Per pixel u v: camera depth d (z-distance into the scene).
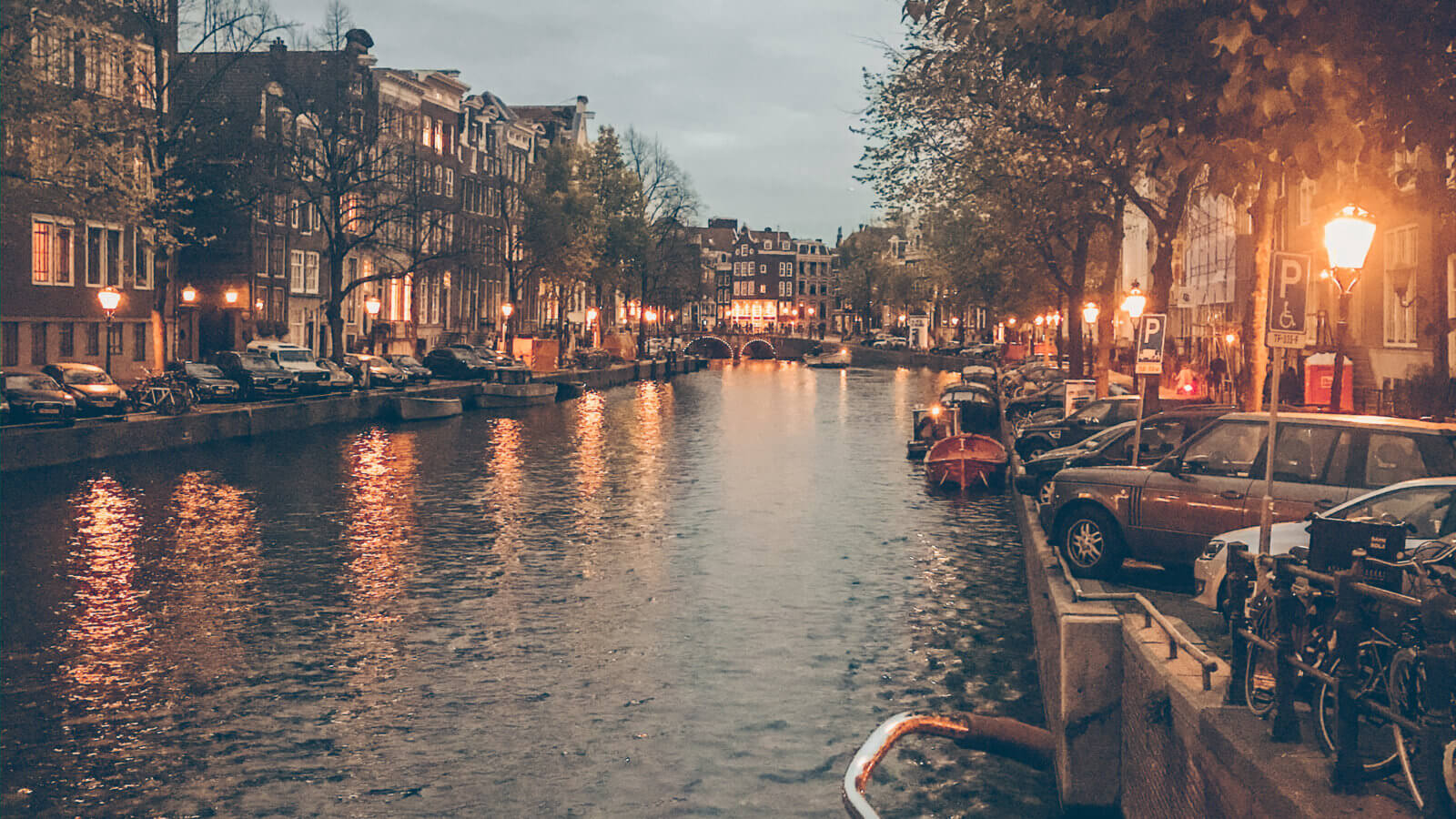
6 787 11.41
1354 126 8.38
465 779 11.82
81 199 34.22
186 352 60.59
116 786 11.49
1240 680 7.74
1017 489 23.84
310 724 13.13
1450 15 8.52
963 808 11.44
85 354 49.12
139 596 18.39
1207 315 62.50
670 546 23.02
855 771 4.20
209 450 37.19
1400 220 31.50
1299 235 39.97
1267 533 9.67
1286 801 6.08
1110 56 10.04
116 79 47.28
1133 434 20.86
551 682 14.64
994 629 17.25
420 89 79.31
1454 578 6.36
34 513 24.92
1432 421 13.67
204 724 13.09
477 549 22.50
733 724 13.38
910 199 30.64
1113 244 35.81
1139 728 9.70
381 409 51.50
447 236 82.25
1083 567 15.24
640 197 91.69
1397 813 5.80
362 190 58.03
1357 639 6.17
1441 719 5.51
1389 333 33.19
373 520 25.38
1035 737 4.92
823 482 32.72
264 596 18.55
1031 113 24.12
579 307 111.44
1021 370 60.59
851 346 154.62
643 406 63.88
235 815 10.95
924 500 29.59
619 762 12.31
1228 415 14.64
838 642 16.53
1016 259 46.03
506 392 61.56
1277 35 8.44
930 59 25.95
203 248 60.91
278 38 51.72
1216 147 9.07
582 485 31.48
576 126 120.94
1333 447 13.66
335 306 55.91
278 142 51.75
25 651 15.55
